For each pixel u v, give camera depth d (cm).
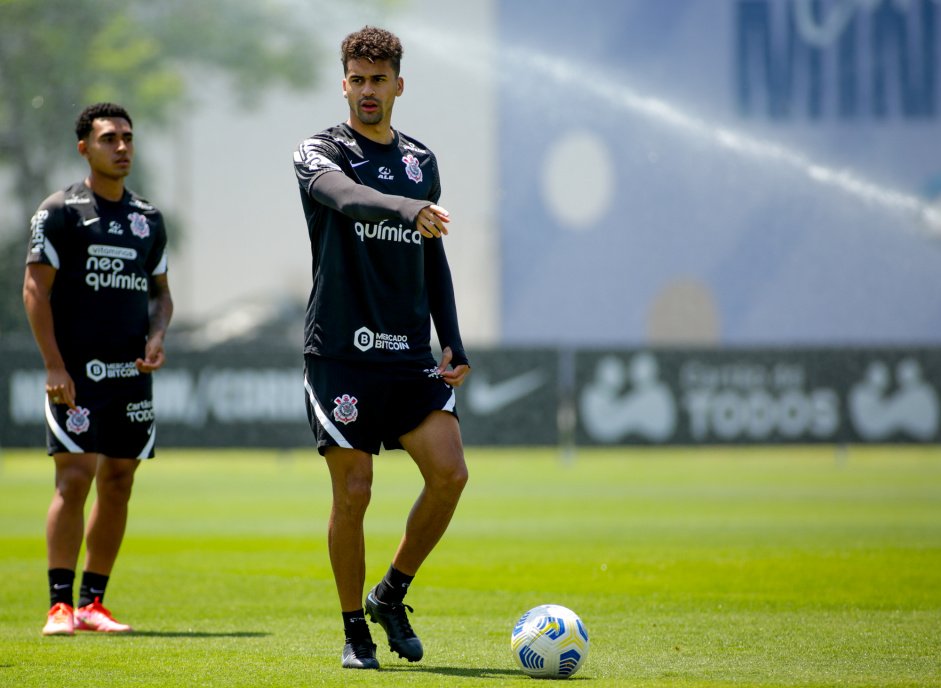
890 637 2055
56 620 2103
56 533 2131
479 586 2697
